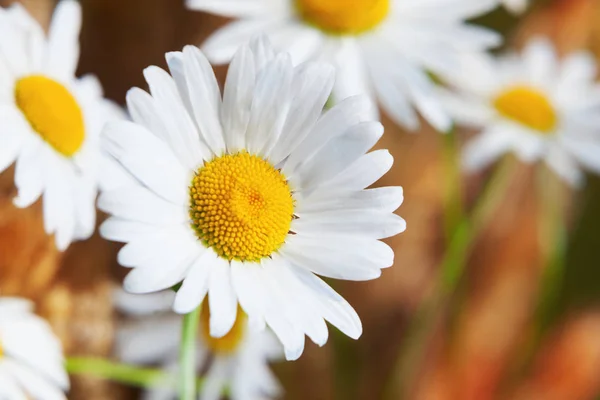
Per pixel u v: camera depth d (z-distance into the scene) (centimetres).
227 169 33
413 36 40
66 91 36
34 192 34
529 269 56
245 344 41
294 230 33
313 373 47
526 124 44
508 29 58
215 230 33
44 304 40
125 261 32
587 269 58
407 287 51
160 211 32
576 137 44
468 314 55
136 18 45
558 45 58
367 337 50
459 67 40
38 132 35
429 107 39
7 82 35
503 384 55
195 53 33
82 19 45
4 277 39
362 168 33
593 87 45
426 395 52
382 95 39
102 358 42
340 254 33
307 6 39
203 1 39
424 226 51
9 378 35
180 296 32
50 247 40
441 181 51
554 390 56
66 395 42
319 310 33
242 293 32
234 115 33
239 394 41
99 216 42
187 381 33
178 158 33
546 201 55
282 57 33
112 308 42
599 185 58
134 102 33
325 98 33
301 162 33
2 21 35
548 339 57
